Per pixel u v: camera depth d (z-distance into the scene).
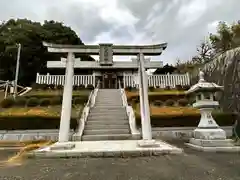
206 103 6.79
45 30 28.62
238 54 10.67
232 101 10.40
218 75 12.45
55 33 29.08
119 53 7.56
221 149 5.94
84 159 5.04
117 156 5.32
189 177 3.44
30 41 26.11
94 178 3.43
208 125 6.59
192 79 17.80
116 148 5.79
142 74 7.35
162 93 15.09
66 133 6.47
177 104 13.06
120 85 18.83
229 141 6.16
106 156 5.32
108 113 10.38
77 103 13.17
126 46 7.48
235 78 10.50
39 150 5.61
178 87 17.44
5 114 9.46
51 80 18.17
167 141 8.41
